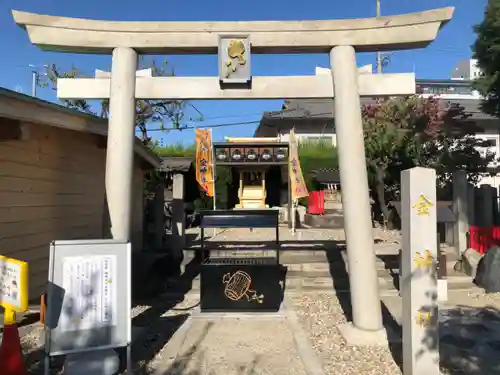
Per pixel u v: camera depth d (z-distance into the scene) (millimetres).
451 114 16578
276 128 24062
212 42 5973
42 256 7020
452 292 8203
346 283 8492
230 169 19984
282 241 11195
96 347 3996
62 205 7719
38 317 6105
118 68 5906
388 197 17969
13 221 6223
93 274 4039
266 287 6879
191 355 5035
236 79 5930
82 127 6738
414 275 4203
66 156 7859
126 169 5863
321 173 20016
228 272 6883
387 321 6461
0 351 3848
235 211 7070
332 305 7363
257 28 5949
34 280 6742
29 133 6070
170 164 19000
